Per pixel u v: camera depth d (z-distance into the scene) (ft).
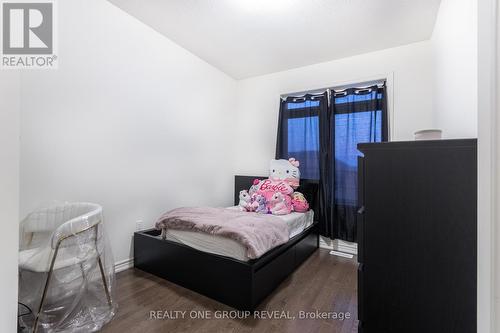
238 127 12.78
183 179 9.80
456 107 5.39
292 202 9.53
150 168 8.48
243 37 8.82
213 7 7.22
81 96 6.61
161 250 7.18
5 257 2.50
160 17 7.79
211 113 11.19
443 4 6.54
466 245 3.19
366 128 9.53
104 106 7.13
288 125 11.28
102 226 5.62
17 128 2.60
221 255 6.17
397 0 6.73
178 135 9.55
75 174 6.52
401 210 3.59
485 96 2.18
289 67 11.20
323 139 10.21
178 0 6.97
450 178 3.28
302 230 9.04
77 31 6.50
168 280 7.04
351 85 10.14
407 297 3.56
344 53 9.77
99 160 7.04
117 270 7.52
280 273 6.92
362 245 3.90
